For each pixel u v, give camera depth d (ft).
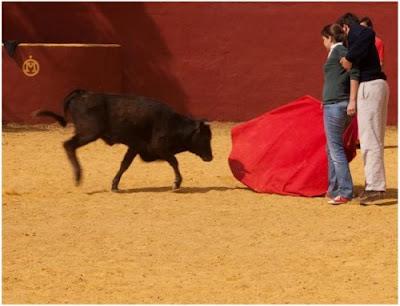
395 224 30.04
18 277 24.22
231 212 31.86
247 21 60.34
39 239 28.19
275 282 23.81
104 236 28.55
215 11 60.34
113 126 34.71
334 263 25.58
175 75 60.64
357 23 32.12
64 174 40.11
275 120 36.24
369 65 32.01
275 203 33.32
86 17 60.85
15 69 56.75
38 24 61.16
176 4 60.39
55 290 23.12
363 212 31.76
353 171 41.09
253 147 36.17
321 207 32.63
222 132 55.93
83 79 57.16
